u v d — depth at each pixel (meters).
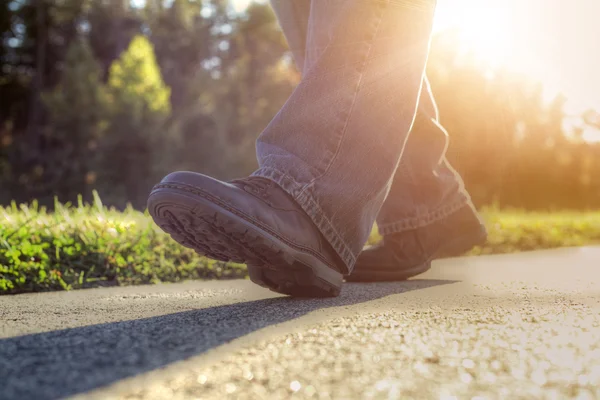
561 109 20.58
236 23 34.47
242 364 0.72
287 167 1.25
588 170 21.78
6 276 1.93
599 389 0.62
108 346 0.80
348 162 1.29
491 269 2.54
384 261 1.96
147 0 31.44
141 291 1.77
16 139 25.81
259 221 1.18
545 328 0.98
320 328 0.95
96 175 22.33
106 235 2.41
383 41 1.29
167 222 1.20
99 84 23.16
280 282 1.34
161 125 23.00
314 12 1.39
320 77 1.28
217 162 24.95
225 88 28.45
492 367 0.71
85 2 28.52
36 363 0.70
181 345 0.81
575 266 2.69
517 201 21.06
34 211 3.01
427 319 1.06
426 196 2.02
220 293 1.68
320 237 1.29
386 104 1.31
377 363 0.73
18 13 27.14
